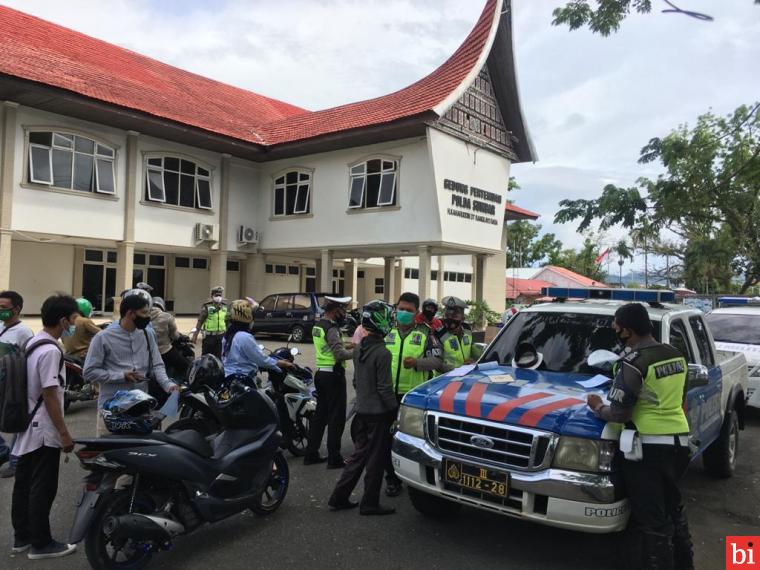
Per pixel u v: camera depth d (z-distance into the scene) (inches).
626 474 137.2
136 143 730.2
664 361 136.9
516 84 831.7
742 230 722.2
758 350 343.9
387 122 719.7
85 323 317.7
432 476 159.6
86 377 179.3
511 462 145.0
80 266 828.6
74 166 671.8
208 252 851.4
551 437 140.3
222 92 1022.4
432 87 784.9
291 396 251.0
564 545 166.1
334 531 173.9
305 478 222.7
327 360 231.0
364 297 1237.7
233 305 235.3
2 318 207.8
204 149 819.4
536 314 211.3
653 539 133.6
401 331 213.9
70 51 776.9
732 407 234.8
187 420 195.3
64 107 633.6
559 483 136.4
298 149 823.1
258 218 906.7
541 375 179.3
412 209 753.0
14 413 148.1
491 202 842.8
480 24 820.0
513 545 165.8
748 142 348.8
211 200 832.9
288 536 170.1
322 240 836.6
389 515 187.0
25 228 628.7
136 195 735.1
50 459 154.3
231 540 167.0
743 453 275.3
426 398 166.7
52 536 167.2
